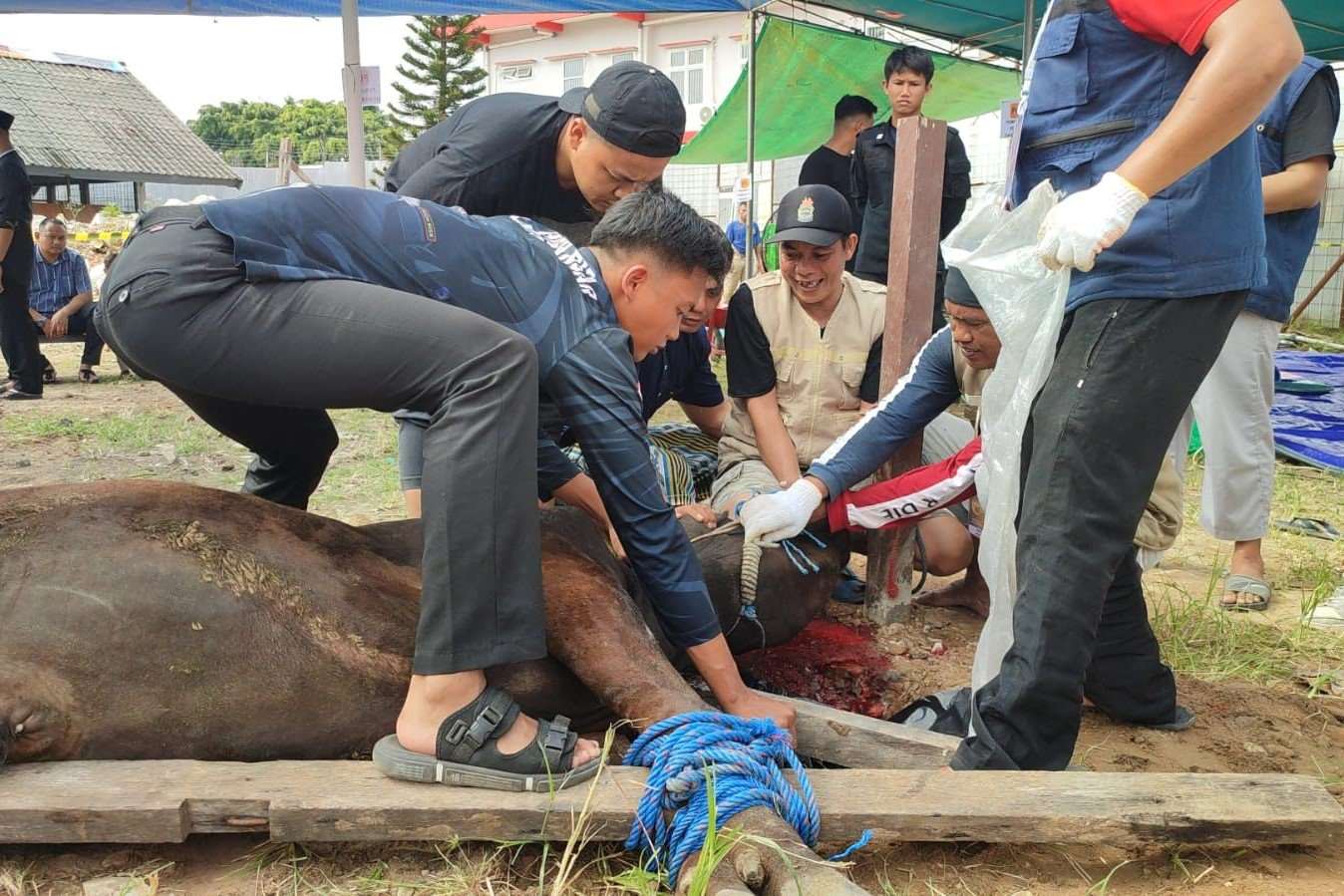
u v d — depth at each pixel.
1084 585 2.34
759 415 3.90
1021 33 10.38
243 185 41.84
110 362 11.78
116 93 41.12
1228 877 2.21
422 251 2.38
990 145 18.31
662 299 2.58
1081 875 2.22
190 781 2.13
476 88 34.38
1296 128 3.94
